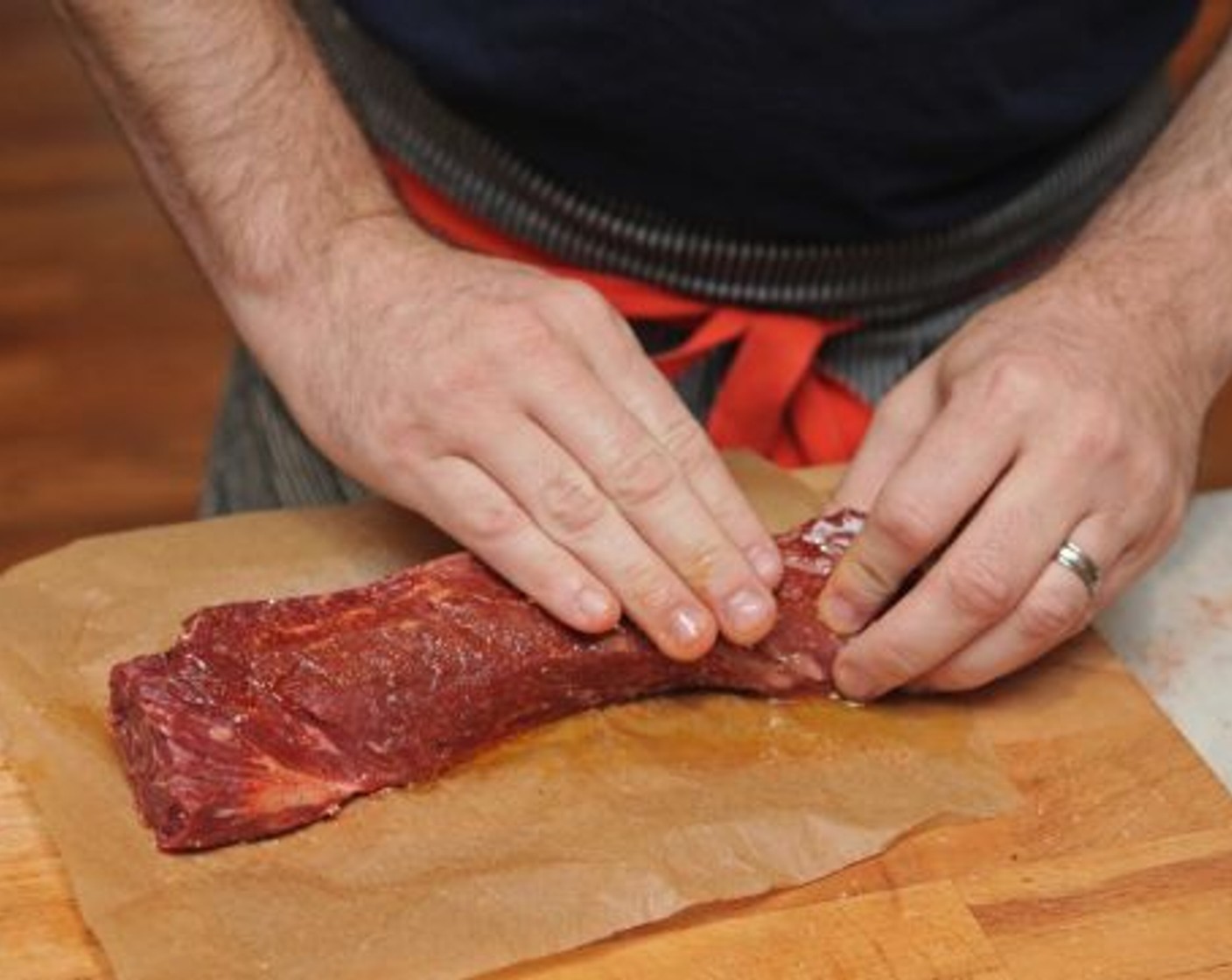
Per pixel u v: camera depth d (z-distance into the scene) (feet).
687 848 3.17
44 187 7.65
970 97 3.65
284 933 3.05
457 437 3.32
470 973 3.02
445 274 3.44
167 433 6.43
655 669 3.34
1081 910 3.14
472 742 3.28
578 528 3.29
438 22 3.64
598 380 3.35
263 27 3.55
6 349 6.78
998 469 3.32
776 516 3.62
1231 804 3.27
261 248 3.49
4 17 8.74
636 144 3.66
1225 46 3.84
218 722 3.16
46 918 3.07
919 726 3.37
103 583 3.46
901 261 3.80
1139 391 3.41
